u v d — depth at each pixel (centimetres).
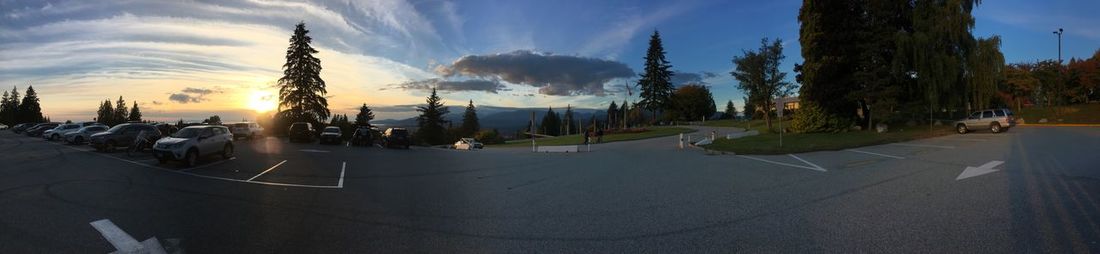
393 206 811
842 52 3011
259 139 3812
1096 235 525
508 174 1352
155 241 582
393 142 3173
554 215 718
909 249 497
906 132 2688
